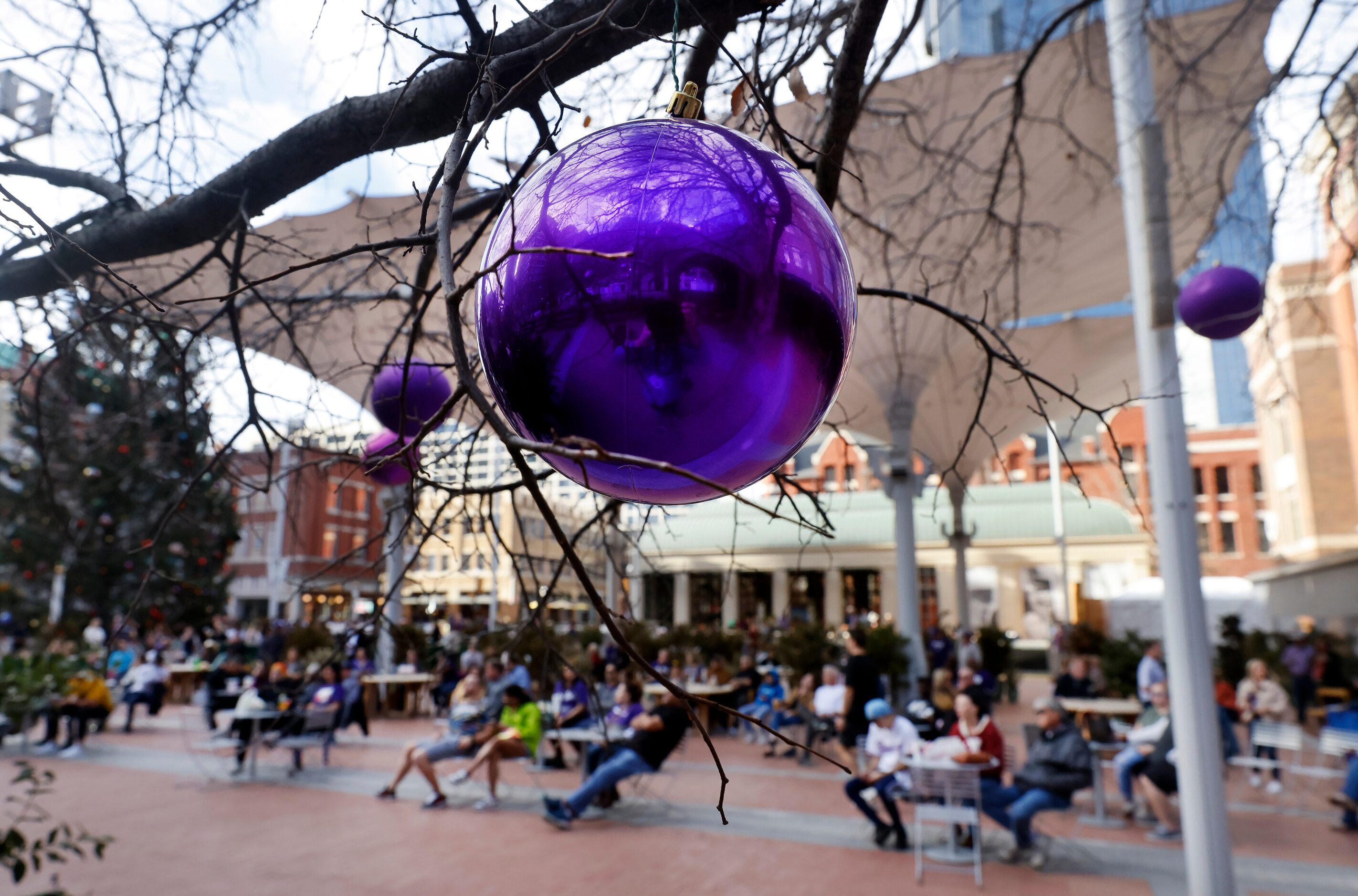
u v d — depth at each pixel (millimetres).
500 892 5324
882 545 32312
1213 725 4555
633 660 740
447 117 1657
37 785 3436
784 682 13500
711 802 7875
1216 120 6047
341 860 6016
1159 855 6312
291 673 11594
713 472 886
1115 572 30312
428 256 1827
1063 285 11852
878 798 7906
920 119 4230
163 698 14141
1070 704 9477
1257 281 3029
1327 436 25891
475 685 8766
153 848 6297
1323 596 16688
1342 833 6945
